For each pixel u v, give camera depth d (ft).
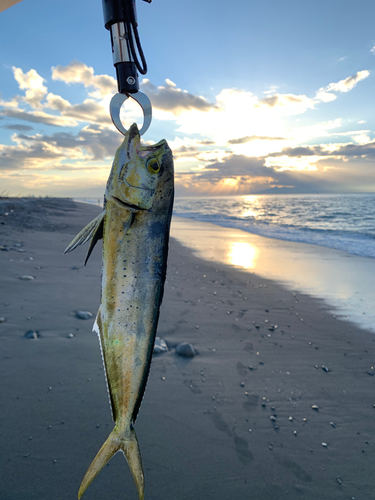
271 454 9.56
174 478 8.46
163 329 17.43
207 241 53.06
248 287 27.02
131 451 3.97
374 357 15.79
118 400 3.97
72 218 70.13
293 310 21.98
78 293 20.18
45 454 8.50
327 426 10.94
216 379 13.17
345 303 23.62
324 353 16.07
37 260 27.58
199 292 24.53
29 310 16.88
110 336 3.84
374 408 11.98
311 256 41.22
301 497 8.25
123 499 7.70
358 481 8.82
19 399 10.39
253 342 16.81
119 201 3.70
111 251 3.73
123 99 3.76
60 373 11.90
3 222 50.34
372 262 37.58
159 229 3.83
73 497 7.52
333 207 170.40
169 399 11.68
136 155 3.73
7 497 7.38
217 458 9.23
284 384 13.24
